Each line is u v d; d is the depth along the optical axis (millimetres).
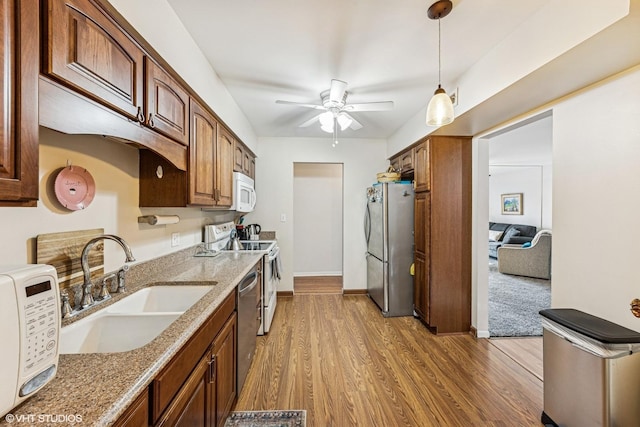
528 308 3697
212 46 1850
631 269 1503
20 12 677
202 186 1977
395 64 2076
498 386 2062
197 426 1168
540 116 2148
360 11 1524
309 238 5438
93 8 970
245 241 3730
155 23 1329
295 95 2623
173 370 967
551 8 1432
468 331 2977
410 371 2250
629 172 1510
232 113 2684
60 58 828
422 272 3178
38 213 1088
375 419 1734
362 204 4336
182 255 2311
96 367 813
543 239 5172
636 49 1328
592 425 1418
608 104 1612
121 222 1575
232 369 1724
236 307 1821
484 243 2875
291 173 4258
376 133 4008
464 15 1550
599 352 1374
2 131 643
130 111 1184
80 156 1288
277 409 1816
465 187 2975
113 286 1484
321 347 2641
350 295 4270
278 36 1748
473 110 2158
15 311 609
